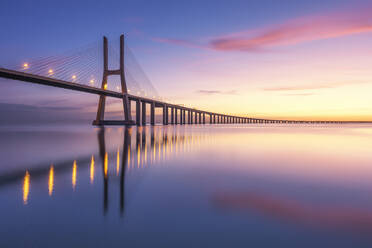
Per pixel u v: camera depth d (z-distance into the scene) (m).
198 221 4.98
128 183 7.86
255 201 6.18
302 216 5.21
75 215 5.32
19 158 12.88
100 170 9.85
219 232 4.53
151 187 7.49
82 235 4.43
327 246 4.04
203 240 4.25
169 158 13.12
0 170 9.81
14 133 38.84
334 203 6.00
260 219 5.06
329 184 7.82
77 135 32.78
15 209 5.59
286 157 13.58
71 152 15.24
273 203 6.02
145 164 11.24
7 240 4.23
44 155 13.95
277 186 7.61
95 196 6.55
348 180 8.36
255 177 8.80
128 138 27.20
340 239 4.25
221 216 5.25
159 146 19.00
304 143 22.64
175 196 6.58
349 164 11.46
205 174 9.25
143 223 4.93
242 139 27.36
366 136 34.62
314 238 4.29
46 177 8.62
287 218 5.10
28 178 8.45
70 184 7.73
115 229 4.64
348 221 4.96
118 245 4.09
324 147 19.09
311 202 6.10
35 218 5.11
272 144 21.38
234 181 8.23
